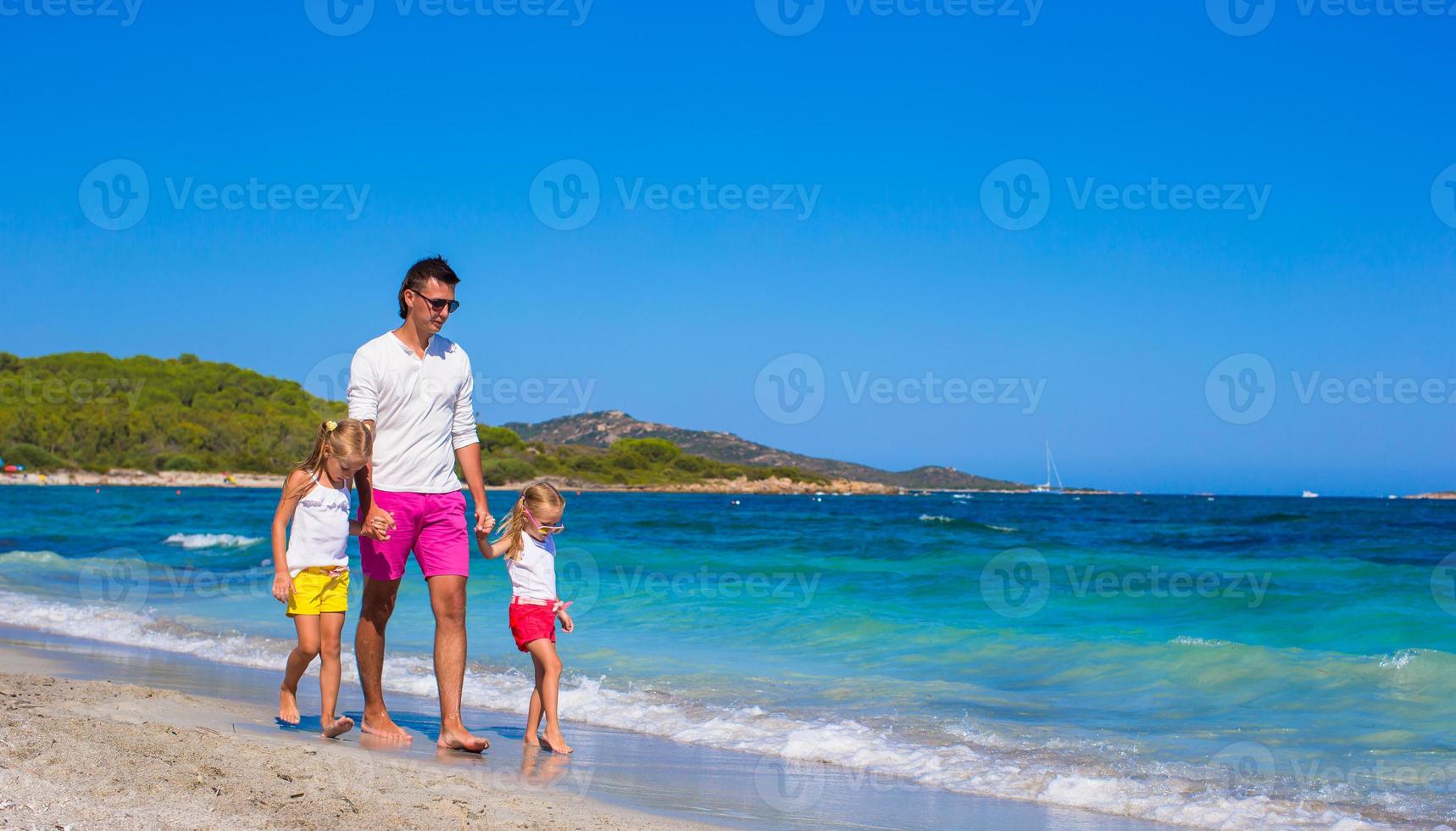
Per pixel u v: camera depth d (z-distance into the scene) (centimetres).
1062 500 8269
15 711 423
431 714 546
